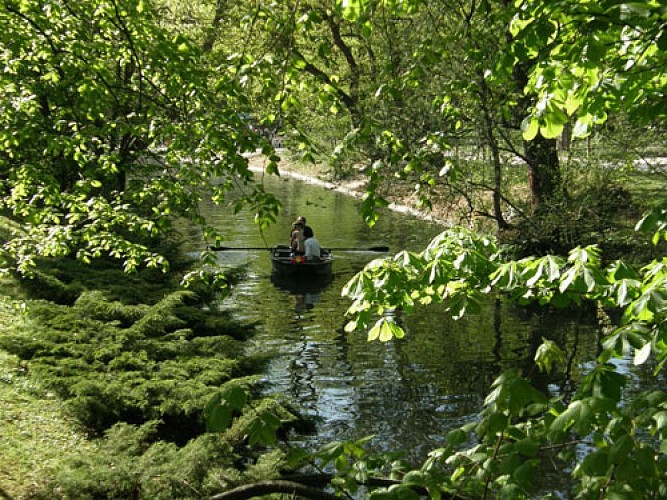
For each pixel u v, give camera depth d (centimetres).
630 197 1678
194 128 646
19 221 1552
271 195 551
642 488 240
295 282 1720
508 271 420
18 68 759
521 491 261
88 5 725
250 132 591
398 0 555
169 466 590
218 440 654
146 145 772
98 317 952
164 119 691
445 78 1202
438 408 940
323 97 555
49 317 916
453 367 1102
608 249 1524
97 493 562
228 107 628
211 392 759
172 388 762
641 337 304
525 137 412
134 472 576
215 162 638
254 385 907
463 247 462
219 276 696
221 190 695
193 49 666
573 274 372
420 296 498
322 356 1165
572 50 381
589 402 245
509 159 1688
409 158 546
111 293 1077
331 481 308
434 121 1353
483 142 1553
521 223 1634
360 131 497
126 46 711
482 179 1630
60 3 710
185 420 790
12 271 1070
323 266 1761
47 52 712
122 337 865
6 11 679
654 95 418
